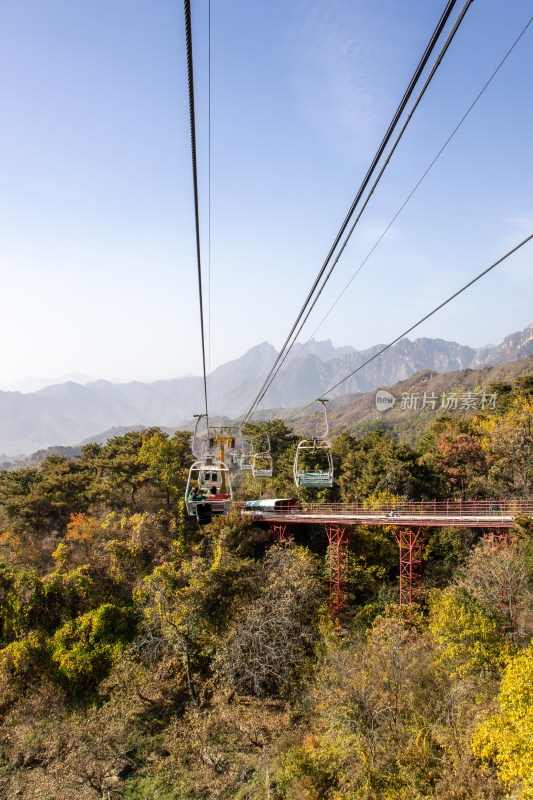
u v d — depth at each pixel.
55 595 50.66
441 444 71.94
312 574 53.00
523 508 52.00
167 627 45.00
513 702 24.53
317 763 32.03
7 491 67.88
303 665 43.09
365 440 89.81
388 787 27.69
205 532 58.19
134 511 66.19
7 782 35.28
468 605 37.06
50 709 43.00
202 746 37.31
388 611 45.62
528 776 22.23
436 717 31.27
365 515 55.44
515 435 64.38
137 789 34.41
